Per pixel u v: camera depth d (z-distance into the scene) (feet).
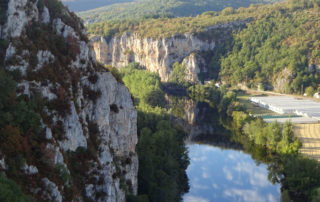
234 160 492.95
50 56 222.89
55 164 196.03
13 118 188.75
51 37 233.14
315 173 368.48
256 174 446.19
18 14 212.84
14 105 192.03
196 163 482.69
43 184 183.83
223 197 387.34
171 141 416.26
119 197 251.39
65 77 226.99
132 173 289.33
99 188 226.99
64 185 196.44
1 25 210.38
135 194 295.89
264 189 405.39
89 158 226.17
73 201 198.08
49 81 215.31
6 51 205.46
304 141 543.39
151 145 385.50
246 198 385.29
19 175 176.14
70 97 224.12
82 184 217.97
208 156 509.35
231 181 426.92
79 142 224.12
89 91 247.70
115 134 276.21
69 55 238.68
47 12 238.27
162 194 311.27
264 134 521.65
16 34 210.59
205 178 434.71
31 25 223.71
